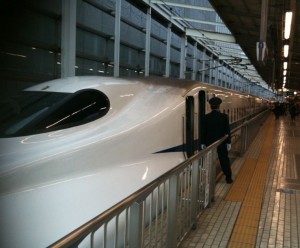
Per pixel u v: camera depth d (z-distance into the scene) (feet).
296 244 12.78
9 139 12.58
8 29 31.48
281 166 26.04
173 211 10.82
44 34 36.35
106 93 15.92
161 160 16.28
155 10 62.85
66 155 12.26
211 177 16.44
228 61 126.41
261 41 27.35
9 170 10.90
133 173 14.05
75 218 10.52
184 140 19.20
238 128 27.17
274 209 16.33
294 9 33.09
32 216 10.06
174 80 21.61
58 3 37.60
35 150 12.08
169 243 10.75
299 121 89.30
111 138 13.96
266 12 27.48
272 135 48.26
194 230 13.64
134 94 17.20
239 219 14.92
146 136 15.67
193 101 21.43
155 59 69.56
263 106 108.06
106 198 11.93
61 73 37.78
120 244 9.34
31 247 9.32
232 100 42.06
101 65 48.91
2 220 9.75
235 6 45.14
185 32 81.87
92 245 6.19
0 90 31.19
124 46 55.01
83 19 42.88
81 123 14.08
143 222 8.44
